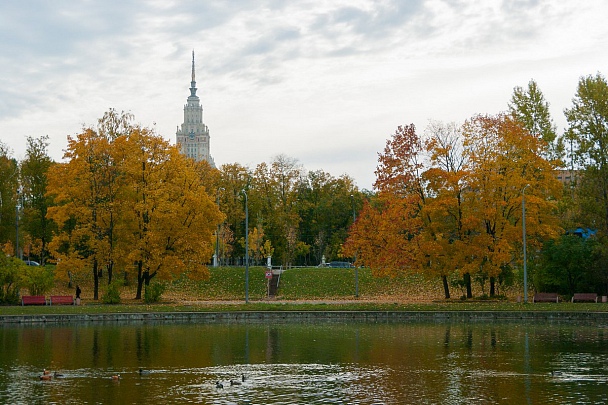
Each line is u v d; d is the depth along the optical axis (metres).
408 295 74.56
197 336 42.28
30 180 86.06
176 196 66.31
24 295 68.69
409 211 62.00
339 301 69.56
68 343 38.62
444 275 62.19
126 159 66.56
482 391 25.05
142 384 26.50
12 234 79.38
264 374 28.67
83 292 76.00
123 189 66.50
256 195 107.25
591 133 65.94
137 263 69.56
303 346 37.38
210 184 105.19
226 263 115.06
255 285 79.06
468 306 57.19
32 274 62.44
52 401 23.45
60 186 67.00
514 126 62.91
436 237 63.31
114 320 52.75
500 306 56.97
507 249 59.78
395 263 61.34
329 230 112.44
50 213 65.44
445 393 24.73
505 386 25.95
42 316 51.19
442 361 32.00
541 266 64.50
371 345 37.59
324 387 25.84
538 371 29.20
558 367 30.19
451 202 60.19
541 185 62.44
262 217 107.94
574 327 47.34
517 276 69.44
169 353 34.75
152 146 67.06
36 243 83.44
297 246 108.62
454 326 48.47
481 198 61.94
